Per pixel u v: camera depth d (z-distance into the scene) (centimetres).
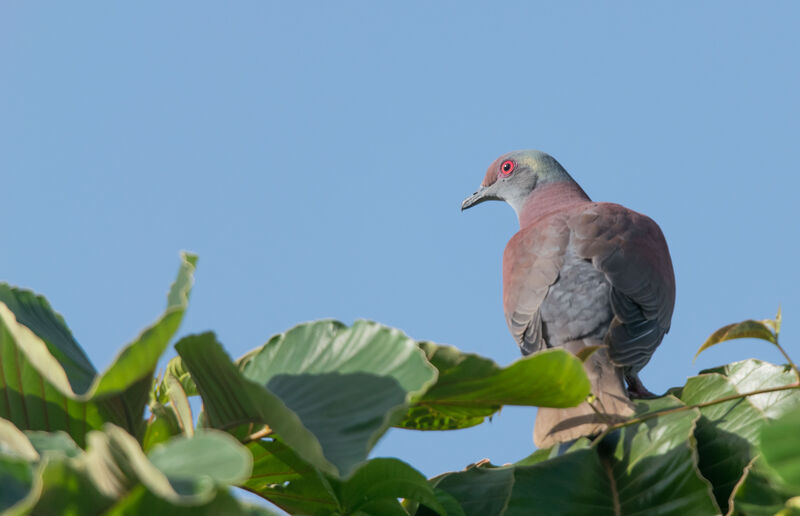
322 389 414
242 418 438
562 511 504
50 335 482
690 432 526
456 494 544
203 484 276
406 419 526
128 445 275
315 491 525
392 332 429
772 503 444
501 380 444
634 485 523
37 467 321
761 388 597
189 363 423
